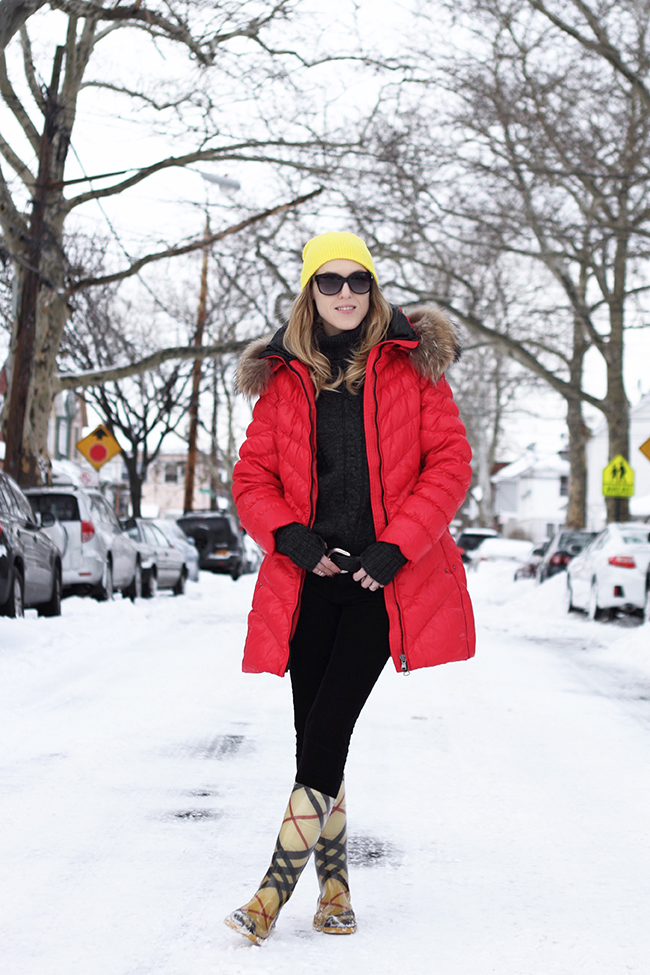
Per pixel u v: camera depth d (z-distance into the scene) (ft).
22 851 13.50
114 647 36.96
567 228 82.33
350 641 10.61
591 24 71.56
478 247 95.09
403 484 10.75
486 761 19.34
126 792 16.67
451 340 11.00
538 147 78.18
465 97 75.46
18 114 68.95
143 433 118.42
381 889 12.28
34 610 46.50
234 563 110.32
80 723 22.45
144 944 10.28
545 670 33.37
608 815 15.80
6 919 11.02
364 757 19.52
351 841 14.28
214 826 14.82
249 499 10.92
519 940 10.65
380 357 10.73
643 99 72.74
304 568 10.54
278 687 28.25
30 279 60.23
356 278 10.84
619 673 33.27
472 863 13.37
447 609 10.80
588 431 127.54
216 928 10.75
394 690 28.04
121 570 59.41
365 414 10.69
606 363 97.66
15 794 16.44
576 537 81.10
